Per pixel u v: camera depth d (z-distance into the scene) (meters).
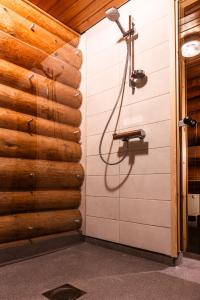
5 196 1.88
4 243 1.89
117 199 2.21
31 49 2.16
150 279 1.56
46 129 2.24
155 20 2.07
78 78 2.66
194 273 1.66
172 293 1.38
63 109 2.44
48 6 2.31
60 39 2.47
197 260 1.89
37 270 1.72
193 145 3.07
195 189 3.02
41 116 2.22
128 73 2.22
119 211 2.18
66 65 2.51
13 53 2.02
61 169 2.33
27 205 2.03
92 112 2.55
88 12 2.41
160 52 2.01
